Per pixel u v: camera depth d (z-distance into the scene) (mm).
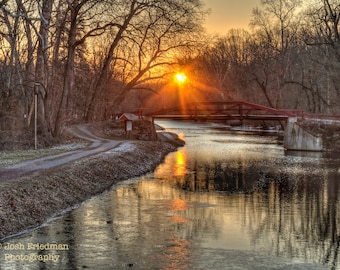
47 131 36031
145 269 12305
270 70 77000
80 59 57344
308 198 22078
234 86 101188
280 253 14047
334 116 48031
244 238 15516
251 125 87375
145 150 36438
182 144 49125
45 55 36719
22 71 37969
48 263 12586
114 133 47719
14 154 28547
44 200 18219
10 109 34688
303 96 76812
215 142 52406
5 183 18266
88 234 15367
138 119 48875
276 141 54062
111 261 12844
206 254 13711
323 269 12812
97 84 55250
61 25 38500
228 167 32344
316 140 43844
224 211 19266
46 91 35938
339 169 31578
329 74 60219
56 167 23141
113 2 40469
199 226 16812
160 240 14953
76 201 20188
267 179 27359
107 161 27766
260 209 19719
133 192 22953
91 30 39281
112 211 18734
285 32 75188
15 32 36281
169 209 19375
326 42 57844
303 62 73125
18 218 15898
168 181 26375
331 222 17781
